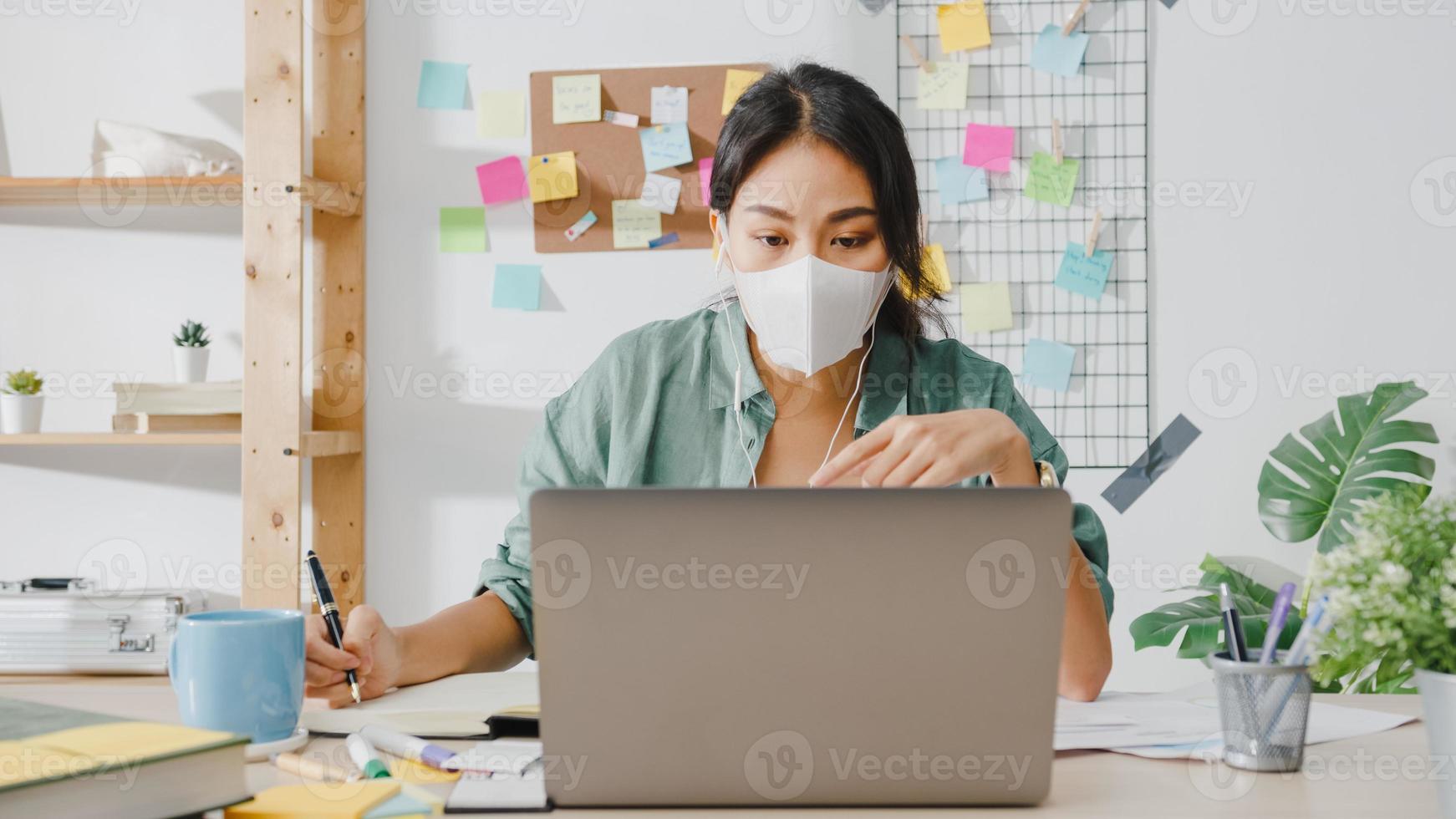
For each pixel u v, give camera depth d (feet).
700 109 7.14
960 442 2.82
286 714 2.48
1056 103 7.08
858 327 3.90
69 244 7.36
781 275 3.79
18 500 7.36
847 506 1.95
